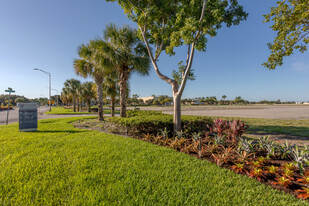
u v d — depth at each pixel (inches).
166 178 101.0
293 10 205.0
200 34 211.5
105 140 201.6
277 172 106.3
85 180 98.3
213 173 108.7
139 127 233.9
